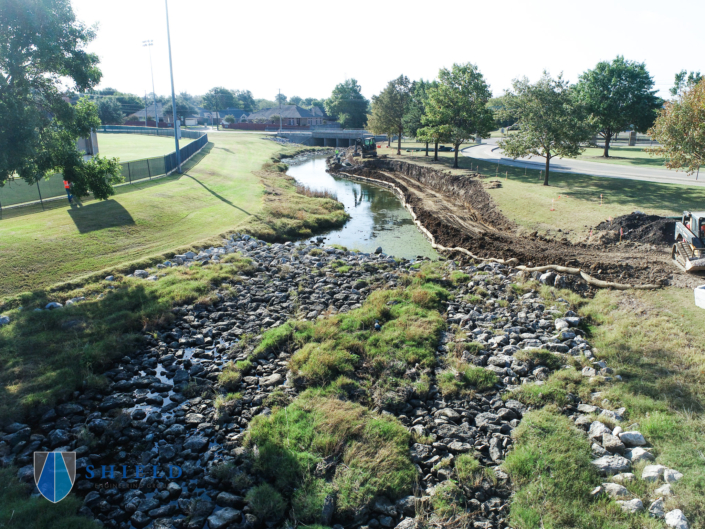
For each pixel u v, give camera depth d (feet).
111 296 51.90
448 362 40.81
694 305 46.88
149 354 42.29
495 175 131.75
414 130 197.26
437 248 81.46
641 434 29.19
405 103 217.15
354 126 374.02
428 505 25.64
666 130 74.54
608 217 78.07
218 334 46.55
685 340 40.27
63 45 55.06
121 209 82.69
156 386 37.27
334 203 118.11
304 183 165.48
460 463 28.19
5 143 49.34
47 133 58.23
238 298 55.47
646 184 103.50
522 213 89.20
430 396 36.35
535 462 27.78
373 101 224.74
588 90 174.40
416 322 47.78
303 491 26.48
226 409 34.09
